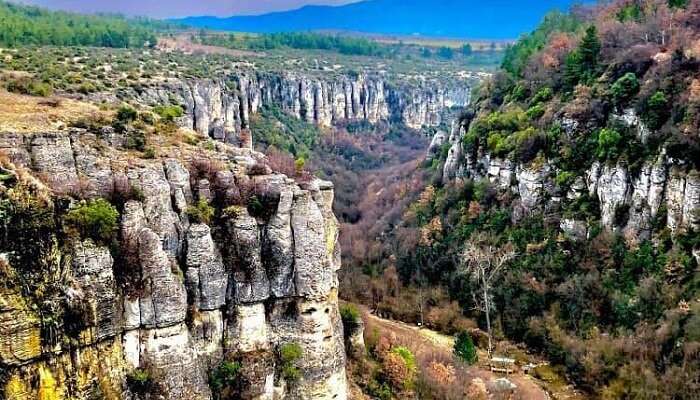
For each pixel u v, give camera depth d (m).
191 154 48.16
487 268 97.88
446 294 102.75
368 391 56.19
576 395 76.56
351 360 58.38
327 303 46.03
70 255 35.81
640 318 79.62
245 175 47.28
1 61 92.44
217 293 42.19
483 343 90.31
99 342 36.62
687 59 94.06
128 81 110.94
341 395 47.66
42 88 57.88
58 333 34.22
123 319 37.78
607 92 100.69
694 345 70.19
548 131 105.62
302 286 45.12
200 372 40.84
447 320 95.31
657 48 102.81
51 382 33.97
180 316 39.41
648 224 87.56
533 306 92.19
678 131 85.75
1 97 51.75
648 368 73.25
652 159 88.00
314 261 45.19
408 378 59.62
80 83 85.31
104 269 36.72
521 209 104.50
